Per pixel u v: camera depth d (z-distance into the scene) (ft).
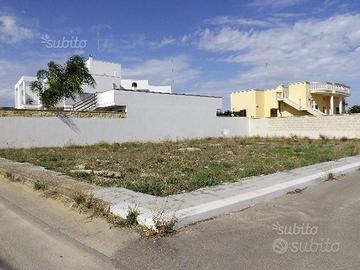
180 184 30.60
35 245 17.51
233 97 160.97
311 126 106.22
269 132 115.96
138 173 38.32
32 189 29.76
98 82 124.47
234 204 23.07
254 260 15.20
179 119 102.78
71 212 22.66
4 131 71.77
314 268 14.40
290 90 149.28
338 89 150.82
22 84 144.97
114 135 88.43
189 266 14.70
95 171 37.68
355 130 97.09
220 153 61.77
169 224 18.84
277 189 27.71
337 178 36.04
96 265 15.16
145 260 15.39
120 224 19.80
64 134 79.77
